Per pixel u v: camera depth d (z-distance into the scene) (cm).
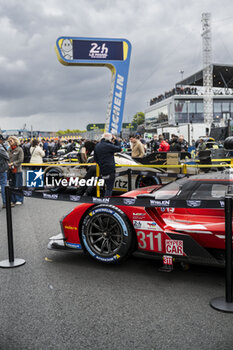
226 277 310
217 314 294
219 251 367
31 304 319
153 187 500
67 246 445
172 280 373
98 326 277
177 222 400
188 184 418
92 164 913
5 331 273
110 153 727
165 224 393
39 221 679
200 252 361
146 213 389
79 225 432
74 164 934
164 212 420
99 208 407
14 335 266
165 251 382
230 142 1232
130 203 373
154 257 394
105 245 416
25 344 254
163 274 390
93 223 416
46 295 338
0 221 687
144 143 1972
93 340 257
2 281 376
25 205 878
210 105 6362
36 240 539
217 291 342
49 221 677
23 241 535
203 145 1477
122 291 345
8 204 427
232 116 6694
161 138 1769
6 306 316
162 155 1017
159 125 7225
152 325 278
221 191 392
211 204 322
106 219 422
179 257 374
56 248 453
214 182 403
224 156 1426
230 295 310
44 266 422
